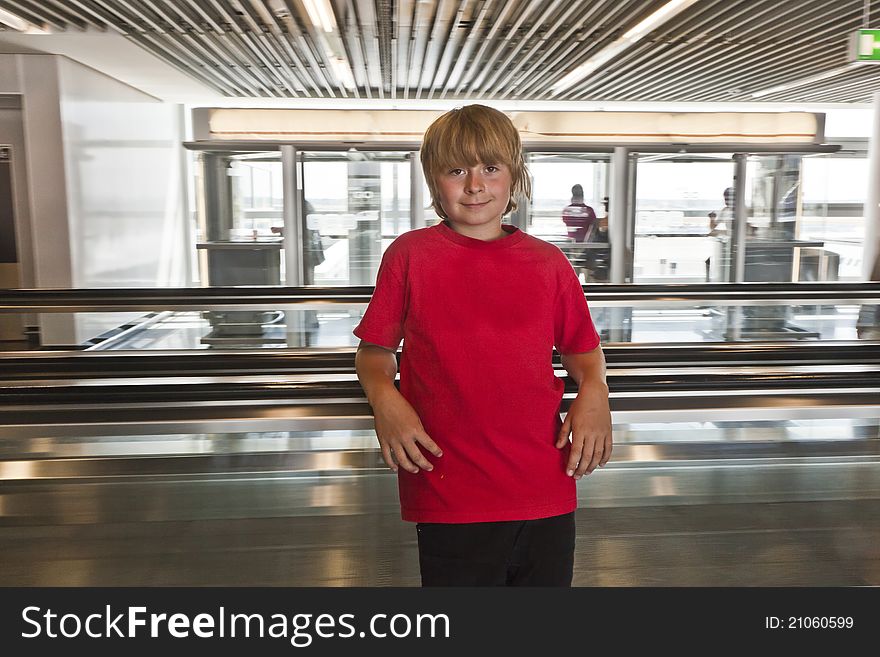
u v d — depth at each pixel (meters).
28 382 2.79
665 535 2.89
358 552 2.79
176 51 8.18
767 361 3.43
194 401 2.47
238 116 8.63
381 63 8.95
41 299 4.64
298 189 8.75
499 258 1.52
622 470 3.22
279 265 8.88
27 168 7.85
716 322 7.82
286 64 8.83
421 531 1.60
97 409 2.35
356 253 8.97
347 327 8.06
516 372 1.50
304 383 2.69
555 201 9.11
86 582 2.55
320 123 8.72
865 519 3.03
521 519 1.53
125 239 9.61
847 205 12.50
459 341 1.50
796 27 7.04
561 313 1.63
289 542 2.85
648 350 3.63
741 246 9.25
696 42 7.82
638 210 9.15
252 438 3.21
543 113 8.98
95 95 8.68
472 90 10.99
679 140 9.10
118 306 4.65
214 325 8.17
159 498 3.03
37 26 6.77
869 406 2.35
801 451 3.35
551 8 6.44
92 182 8.55
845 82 10.14
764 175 9.16
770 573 2.61
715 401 2.34
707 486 3.21
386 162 8.81
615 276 9.26
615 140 9.05
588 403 1.58
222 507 3.05
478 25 6.99
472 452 1.51
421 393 1.54
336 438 3.21
